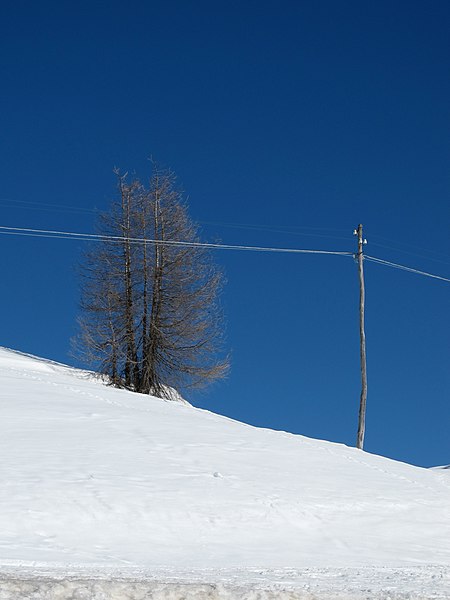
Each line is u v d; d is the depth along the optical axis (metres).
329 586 9.16
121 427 20.20
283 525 15.66
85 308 38.59
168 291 38.88
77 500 14.68
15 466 16.20
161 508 15.04
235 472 17.81
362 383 31.44
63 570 9.71
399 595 8.19
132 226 39.62
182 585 7.82
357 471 20.00
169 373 38.38
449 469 26.42
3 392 22.84
